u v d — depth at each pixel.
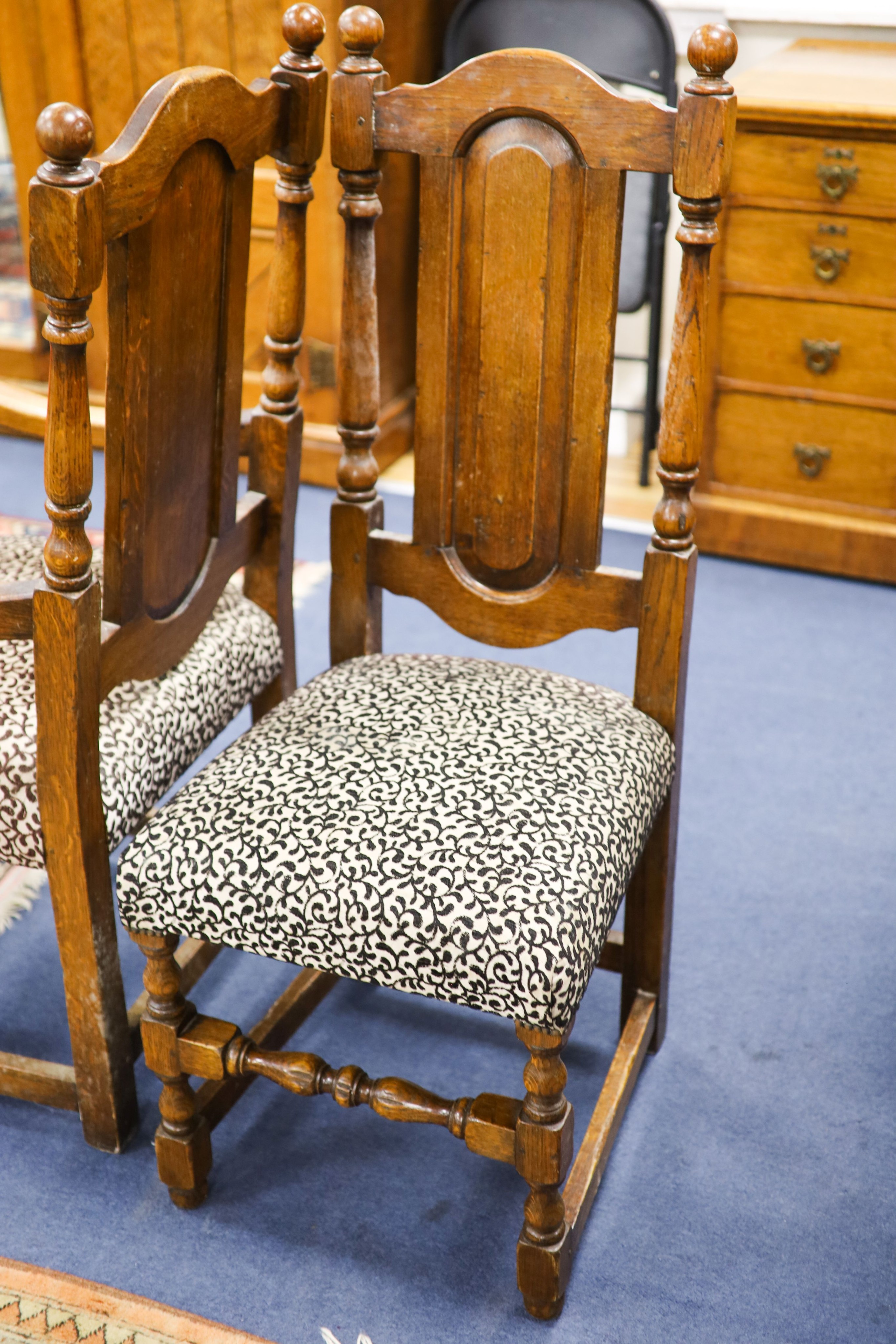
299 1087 1.45
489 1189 1.65
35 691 1.49
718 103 1.33
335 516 1.68
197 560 1.65
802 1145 1.71
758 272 2.96
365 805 1.38
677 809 1.67
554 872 1.30
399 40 3.26
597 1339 1.46
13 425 1.59
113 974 1.58
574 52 3.18
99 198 1.19
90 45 3.32
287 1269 1.54
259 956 2.04
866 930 2.09
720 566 3.28
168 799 2.37
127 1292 1.50
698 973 2.00
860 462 3.07
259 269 3.44
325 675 1.67
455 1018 1.93
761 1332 1.47
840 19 3.35
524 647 1.66
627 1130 1.74
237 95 1.41
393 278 3.50
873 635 2.97
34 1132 1.72
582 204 1.44
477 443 1.59
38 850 1.49
